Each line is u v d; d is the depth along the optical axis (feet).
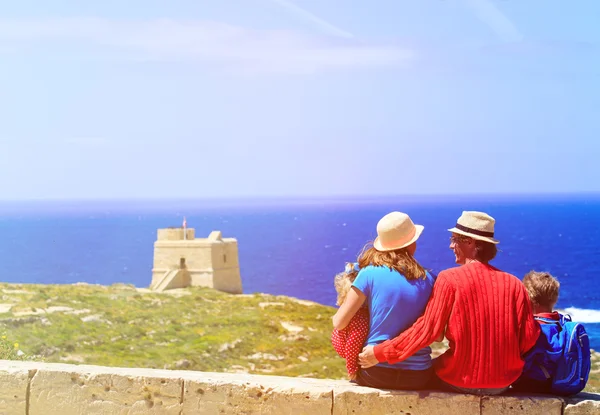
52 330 144.56
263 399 20.80
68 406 21.81
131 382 21.49
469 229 20.76
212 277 260.21
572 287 443.73
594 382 64.54
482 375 19.66
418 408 20.04
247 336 169.27
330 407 20.42
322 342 170.09
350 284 21.67
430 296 20.57
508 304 19.76
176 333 165.17
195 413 21.12
